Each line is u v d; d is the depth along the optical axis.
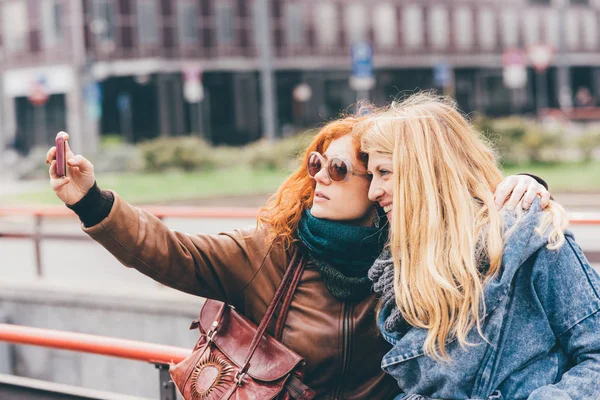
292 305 2.46
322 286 2.46
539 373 2.20
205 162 25.28
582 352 2.16
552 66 62.09
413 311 2.19
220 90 48.97
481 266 2.19
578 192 17.16
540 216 2.22
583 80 64.69
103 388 8.76
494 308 2.15
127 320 8.16
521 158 23.80
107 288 8.41
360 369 2.46
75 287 8.56
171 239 2.45
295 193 2.52
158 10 46.00
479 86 59.88
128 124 46.06
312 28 51.81
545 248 2.18
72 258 10.59
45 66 45.03
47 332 3.15
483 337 2.13
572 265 2.19
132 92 46.16
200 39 47.53
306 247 2.49
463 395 2.19
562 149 23.88
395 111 2.35
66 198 2.35
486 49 59.19
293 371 2.38
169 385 3.01
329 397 2.47
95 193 2.36
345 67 52.97
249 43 49.25
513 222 2.21
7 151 41.81
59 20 44.22
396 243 2.24
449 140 2.28
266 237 2.52
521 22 60.78
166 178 23.95
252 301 2.51
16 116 47.19
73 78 43.72
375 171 2.35
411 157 2.23
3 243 12.34
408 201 2.22
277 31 50.47
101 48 44.25
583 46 63.88
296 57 51.25
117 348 3.01
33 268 10.09
